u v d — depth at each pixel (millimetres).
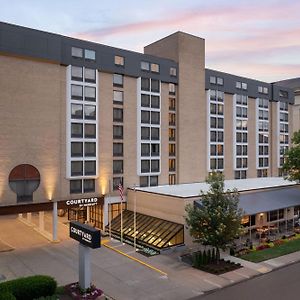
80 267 26922
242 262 34094
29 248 38844
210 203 33594
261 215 46312
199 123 58406
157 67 52844
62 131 43844
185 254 36094
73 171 44219
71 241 41688
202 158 59062
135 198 44344
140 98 50719
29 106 40844
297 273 31547
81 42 44969
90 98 45625
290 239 42406
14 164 39938
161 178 53562
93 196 46438
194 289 27766
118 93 48969
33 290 24250
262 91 71500
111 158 48219
